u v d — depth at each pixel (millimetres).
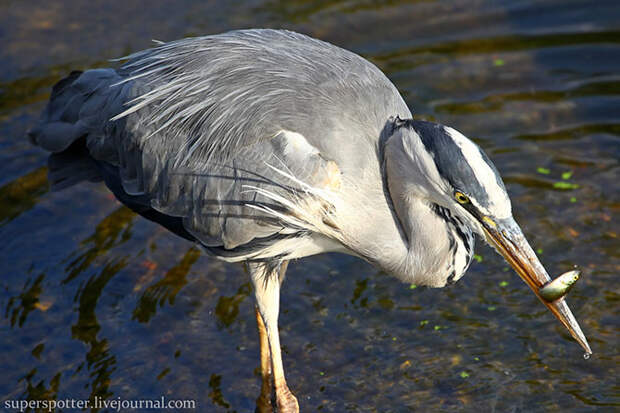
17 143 14102
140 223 12906
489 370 10281
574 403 9727
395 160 8977
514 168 13438
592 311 10961
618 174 13188
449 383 10141
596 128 14117
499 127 14211
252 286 10141
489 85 15102
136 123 10016
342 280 11852
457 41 16094
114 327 11156
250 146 9344
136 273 11992
